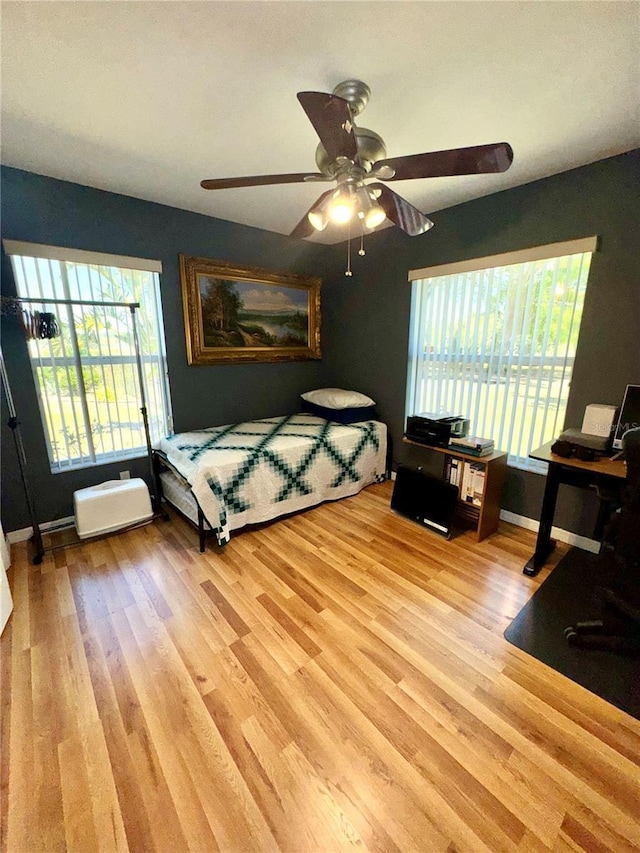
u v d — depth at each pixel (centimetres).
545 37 124
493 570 219
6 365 230
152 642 167
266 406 369
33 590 200
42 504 255
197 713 135
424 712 136
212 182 155
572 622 179
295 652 162
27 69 138
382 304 341
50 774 116
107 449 278
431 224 179
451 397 300
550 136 183
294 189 247
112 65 136
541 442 252
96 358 263
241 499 249
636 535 141
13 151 198
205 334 312
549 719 133
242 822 105
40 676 150
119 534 258
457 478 262
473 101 158
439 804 108
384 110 164
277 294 354
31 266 231
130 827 104
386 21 118
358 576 213
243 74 142
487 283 264
